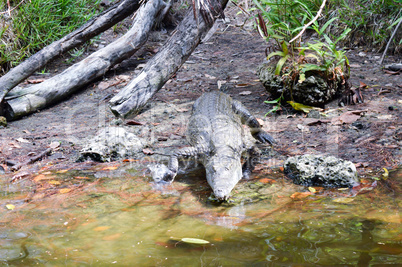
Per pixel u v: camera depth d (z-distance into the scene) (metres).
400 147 4.17
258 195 3.47
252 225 2.91
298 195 3.43
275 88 5.36
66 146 4.66
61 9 7.89
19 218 3.08
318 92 5.10
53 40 7.48
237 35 8.79
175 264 2.37
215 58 7.69
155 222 3.00
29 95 5.60
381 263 2.30
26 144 4.68
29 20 7.27
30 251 2.57
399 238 2.62
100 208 3.26
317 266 2.30
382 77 6.15
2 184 3.75
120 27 8.55
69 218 3.08
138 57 7.65
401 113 4.92
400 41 6.45
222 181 3.45
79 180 3.84
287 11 5.30
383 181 3.56
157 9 7.54
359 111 4.98
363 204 3.18
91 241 2.71
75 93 6.34
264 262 2.37
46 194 3.54
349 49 7.43
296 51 5.42
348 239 2.63
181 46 5.49
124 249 2.58
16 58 6.86
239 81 6.54
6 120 5.41
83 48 7.71
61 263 2.41
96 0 8.52
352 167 3.63
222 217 3.07
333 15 7.73
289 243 2.61
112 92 6.29
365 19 7.45
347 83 5.43
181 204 3.34
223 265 2.34
